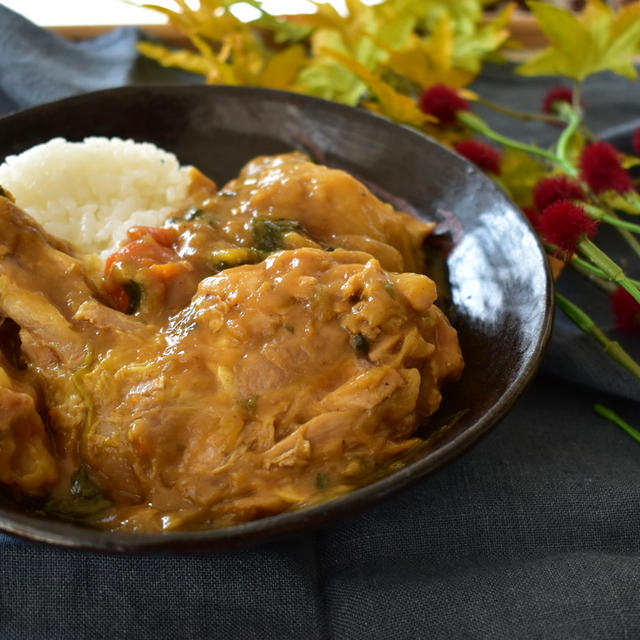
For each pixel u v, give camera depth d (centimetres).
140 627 44
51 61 63
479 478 48
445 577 45
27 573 44
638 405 52
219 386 44
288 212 49
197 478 43
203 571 45
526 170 59
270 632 44
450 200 53
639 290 50
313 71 63
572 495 48
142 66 66
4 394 42
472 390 47
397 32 64
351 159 55
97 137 56
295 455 43
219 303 44
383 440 44
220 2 61
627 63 60
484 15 74
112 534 40
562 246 50
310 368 44
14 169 53
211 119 57
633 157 61
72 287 46
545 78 70
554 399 53
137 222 53
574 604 44
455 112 59
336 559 46
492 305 49
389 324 45
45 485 43
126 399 44
